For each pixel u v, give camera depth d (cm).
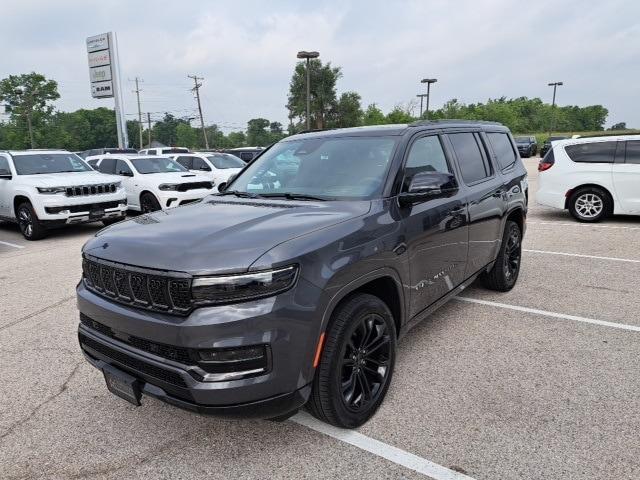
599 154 970
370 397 298
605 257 697
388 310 307
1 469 267
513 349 396
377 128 391
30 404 334
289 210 311
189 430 298
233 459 269
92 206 1007
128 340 261
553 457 261
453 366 368
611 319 455
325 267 256
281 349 237
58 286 625
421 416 303
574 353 386
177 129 11244
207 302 231
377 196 324
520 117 10312
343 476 253
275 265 237
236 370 232
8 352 420
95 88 2911
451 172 407
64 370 384
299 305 241
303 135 434
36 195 958
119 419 312
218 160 1534
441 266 376
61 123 9712
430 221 350
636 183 932
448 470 254
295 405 248
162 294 241
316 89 6022
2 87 7344
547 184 1034
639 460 256
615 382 338
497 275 519
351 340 279
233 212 314
